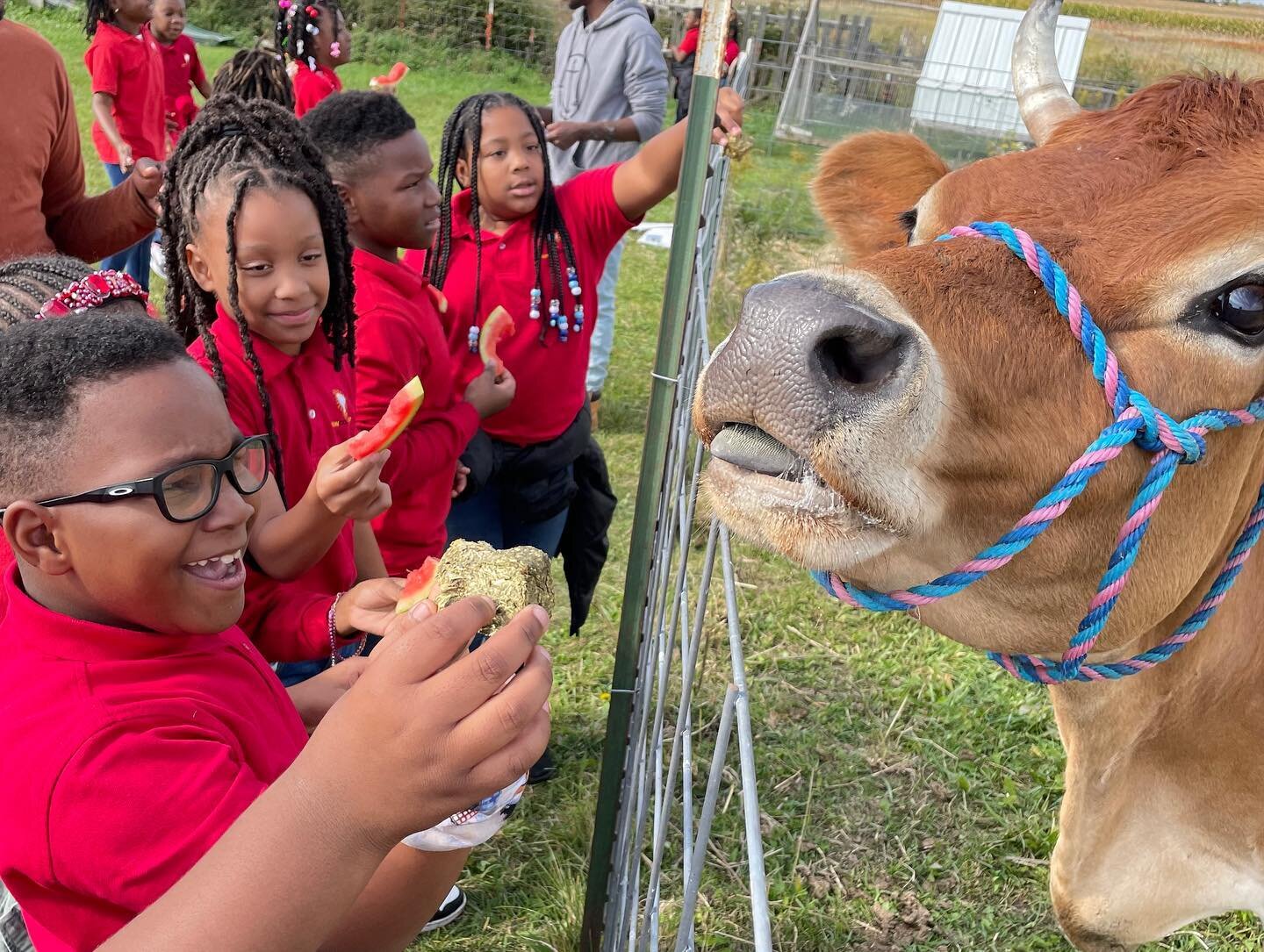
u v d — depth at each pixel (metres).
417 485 2.95
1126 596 1.89
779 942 3.12
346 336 2.66
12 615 1.43
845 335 1.48
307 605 2.15
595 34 5.90
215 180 2.32
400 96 14.10
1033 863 3.37
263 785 1.34
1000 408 1.63
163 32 7.68
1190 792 2.39
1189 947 3.19
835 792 3.62
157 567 1.40
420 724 1.05
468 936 3.07
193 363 1.50
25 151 3.09
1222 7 5.92
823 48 8.38
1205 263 1.66
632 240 9.74
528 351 3.39
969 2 7.93
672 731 3.83
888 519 1.56
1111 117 1.91
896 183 2.58
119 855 1.23
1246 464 1.92
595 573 3.86
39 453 1.36
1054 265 1.67
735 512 1.60
